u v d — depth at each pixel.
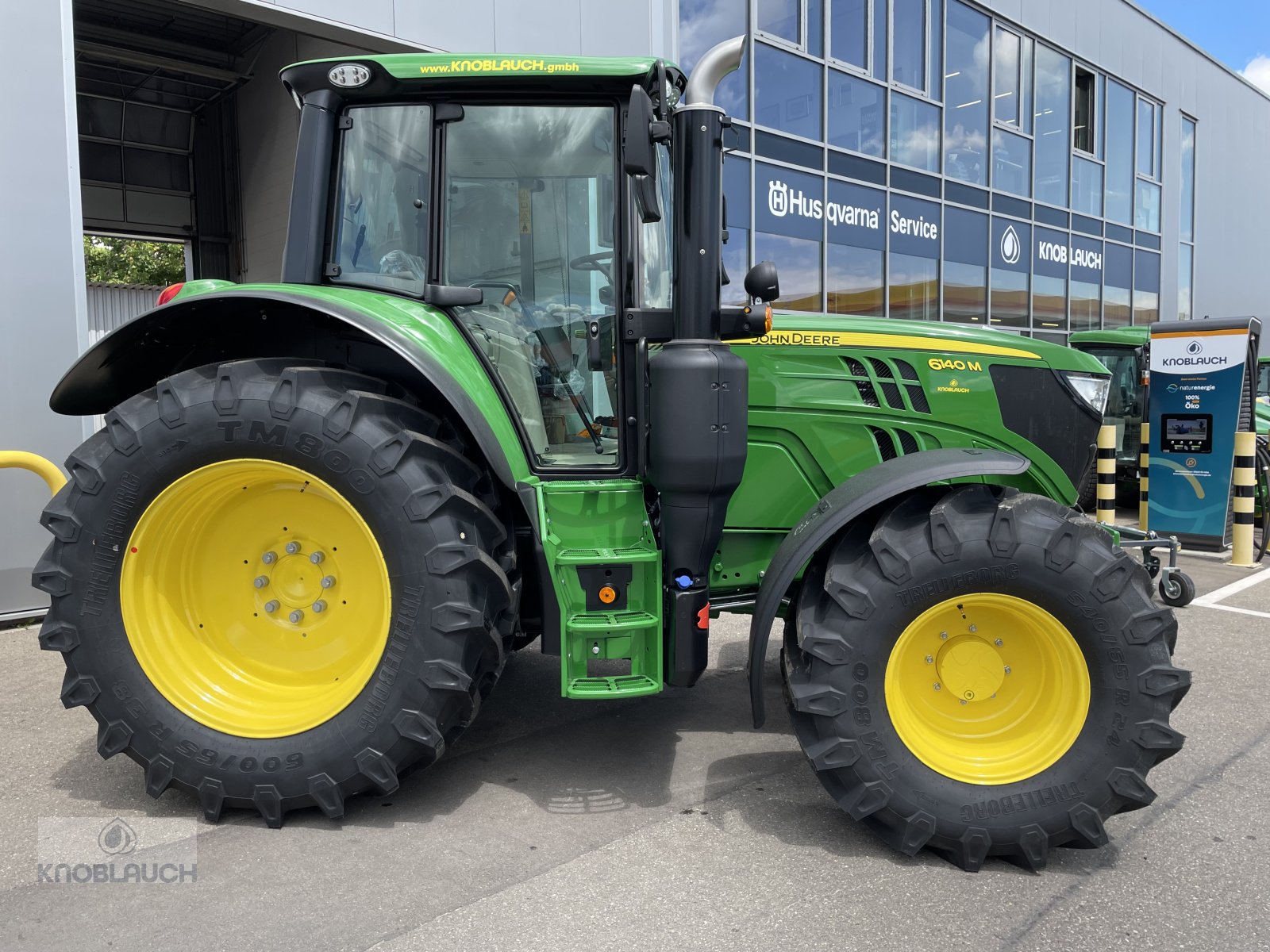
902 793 2.45
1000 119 12.44
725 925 2.15
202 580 2.86
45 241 4.81
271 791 2.61
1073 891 2.34
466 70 2.75
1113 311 15.28
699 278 2.61
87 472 2.68
